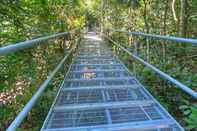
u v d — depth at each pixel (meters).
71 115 2.50
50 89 3.72
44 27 4.59
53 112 2.55
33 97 1.83
